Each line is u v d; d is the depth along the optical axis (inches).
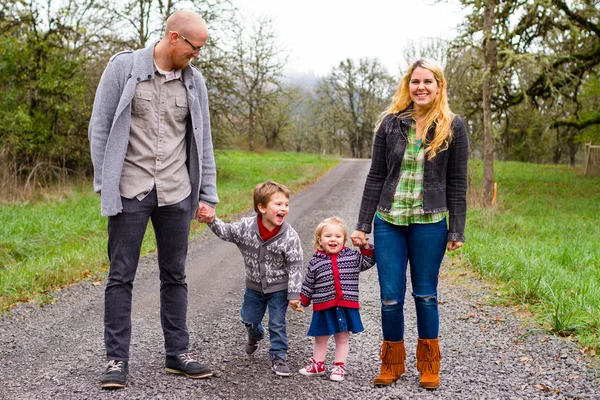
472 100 740.0
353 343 169.0
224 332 180.9
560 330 171.2
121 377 132.1
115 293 134.3
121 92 133.2
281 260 142.9
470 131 759.7
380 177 139.0
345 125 2436.0
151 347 163.9
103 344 168.2
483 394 128.7
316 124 2728.8
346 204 618.2
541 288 213.9
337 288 138.6
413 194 132.6
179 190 139.3
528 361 149.0
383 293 134.8
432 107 132.9
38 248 333.4
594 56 741.9
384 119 137.9
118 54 134.8
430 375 132.9
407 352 161.6
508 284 232.4
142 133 135.2
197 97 140.8
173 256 140.5
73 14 715.4
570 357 150.0
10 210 458.0
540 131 1320.1
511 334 173.3
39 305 216.7
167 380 137.3
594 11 654.5
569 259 300.0
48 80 681.0
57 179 685.3
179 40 131.9
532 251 314.5
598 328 167.6
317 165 1398.9
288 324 190.2
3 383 135.3
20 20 704.4
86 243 357.7
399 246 134.9
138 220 134.9
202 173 145.9
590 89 871.1
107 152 131.4
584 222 486.3
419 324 134.7
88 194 616.7
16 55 682.2
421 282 134.2
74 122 740.0
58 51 700.0
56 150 707.4
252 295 148.3
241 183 882.1
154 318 197.8
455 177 133.3
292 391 131.3
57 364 149.6
